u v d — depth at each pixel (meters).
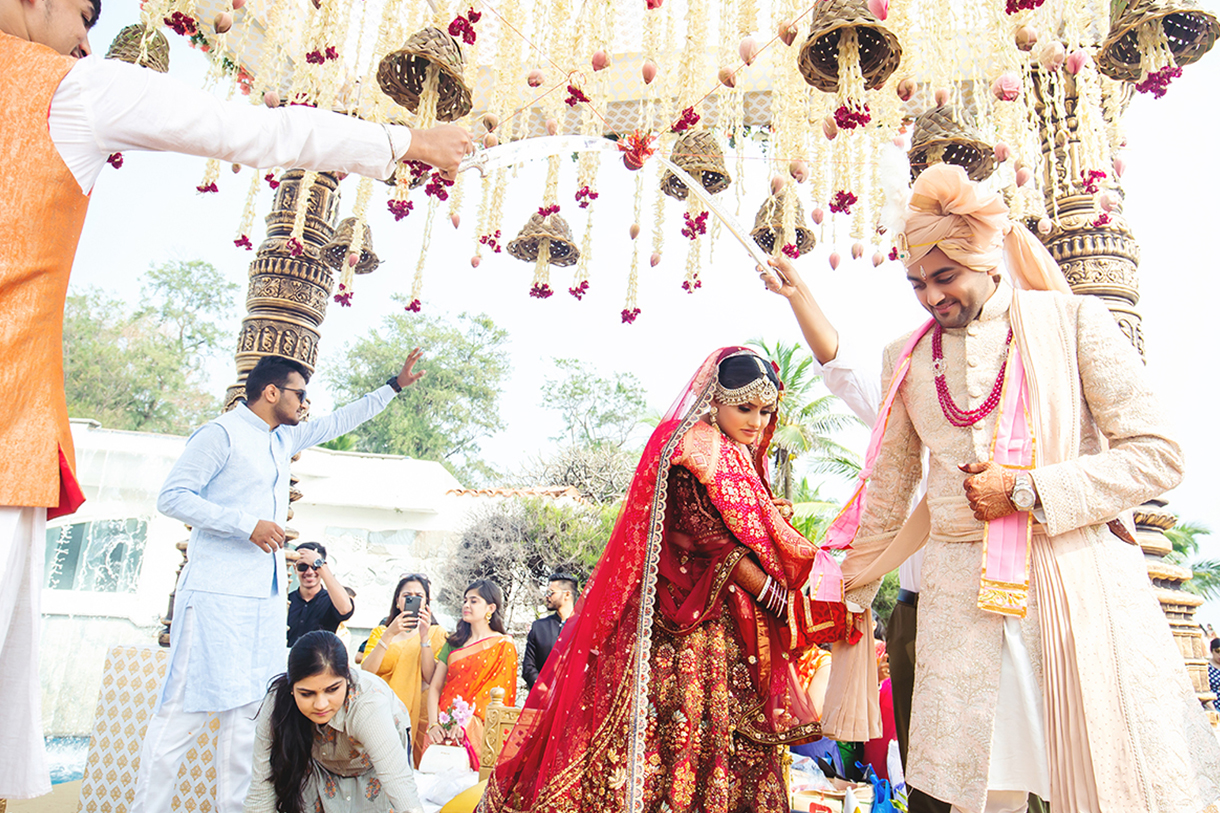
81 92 1.20
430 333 34.91
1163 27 2.40
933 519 1.76
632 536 2.08
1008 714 1.52
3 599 1.17
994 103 2.57
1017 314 1.73
